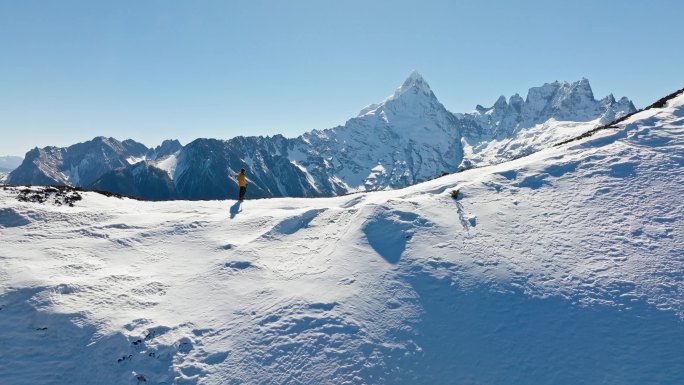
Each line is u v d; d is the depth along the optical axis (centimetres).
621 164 2809
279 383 1614
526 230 2320
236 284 2170
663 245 2069
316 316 1872
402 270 2117
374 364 1644
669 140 3019
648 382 1482
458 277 2030
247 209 3244
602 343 1639
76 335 1886
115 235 2733
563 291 1883
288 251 2448
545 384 1529
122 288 2170
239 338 1817
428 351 1691
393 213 2581
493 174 2989
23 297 2050
